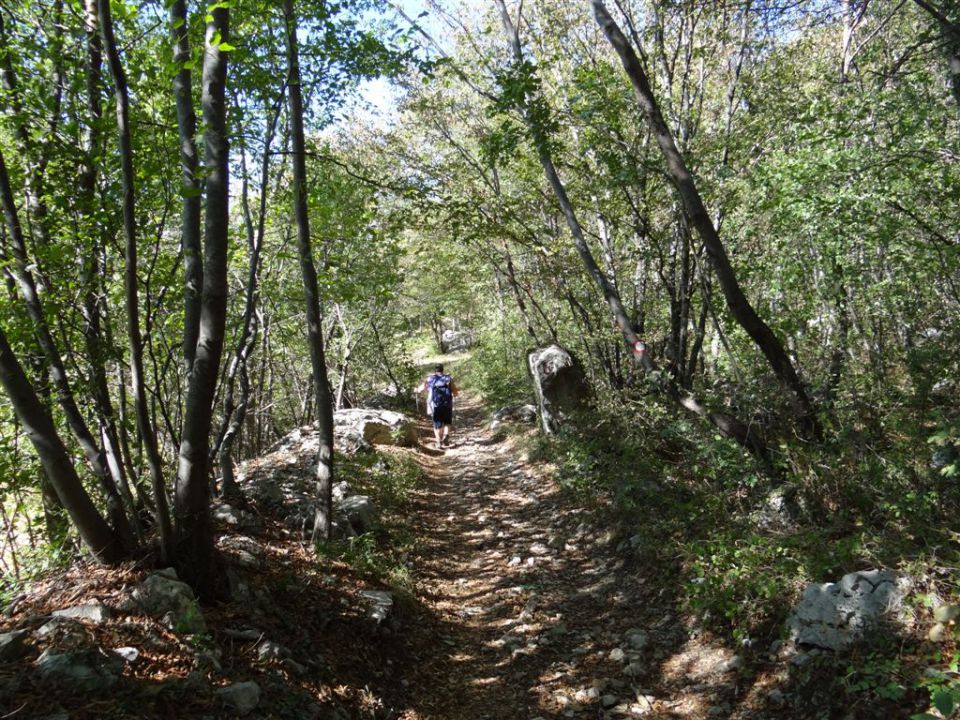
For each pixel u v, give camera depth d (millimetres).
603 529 7227
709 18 8758
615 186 7543
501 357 18484
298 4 5871
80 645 3273
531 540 7715
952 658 3301
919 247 6941
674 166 6051
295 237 7332
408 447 13398
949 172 6625
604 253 10609
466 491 10430
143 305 5527
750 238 8992
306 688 3816
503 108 7211
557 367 11875
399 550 7156
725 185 8047
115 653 3285
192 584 4266
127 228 3693
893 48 10031
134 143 4770
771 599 4555
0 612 3992
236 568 4945
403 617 5543
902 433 5680
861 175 6793
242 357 6770
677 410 8227
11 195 3898
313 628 4594
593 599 5957
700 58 9219
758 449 6242
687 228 7773
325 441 6406
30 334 4359
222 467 6867
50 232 4602
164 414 4758
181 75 4227
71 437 5133
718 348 10695
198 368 4090
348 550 6266
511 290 15414
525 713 4301
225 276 4094
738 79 8844
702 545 5586
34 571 4980
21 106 4422
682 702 4152
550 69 10062
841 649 3766
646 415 8438
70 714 2801
